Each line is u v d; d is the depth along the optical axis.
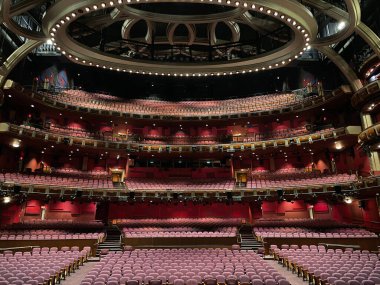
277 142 23.91
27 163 23.83
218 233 18.72
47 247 16.11
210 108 30.50
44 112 25.42
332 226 20.25
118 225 21.98
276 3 11.83
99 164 27.00
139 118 26.83
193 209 25.52
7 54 22.05
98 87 33.47
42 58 25.72
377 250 15.78
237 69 16.84
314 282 10.44
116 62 16.42
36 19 21.75
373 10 19.53
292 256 13.46
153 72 17.11
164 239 17.81
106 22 15.87
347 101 22.69
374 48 17.31
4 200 18.88
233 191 21.67
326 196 20.44
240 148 24.81
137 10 15.11
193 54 22.05
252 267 11.43
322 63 26.69
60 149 24.25
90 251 16.66
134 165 27.17
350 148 22.80
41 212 22.94
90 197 20.73
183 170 27.52
